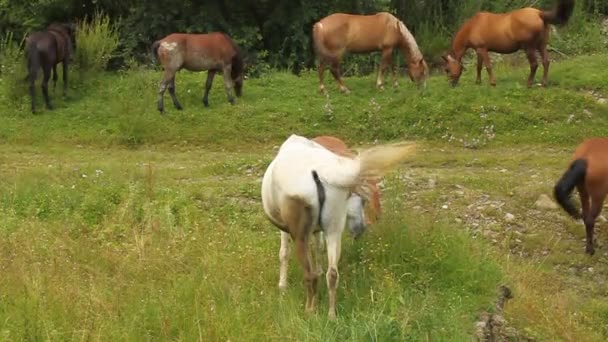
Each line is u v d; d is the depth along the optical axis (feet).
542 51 51.90
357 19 52.70
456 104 49.01
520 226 34.09
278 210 22.93
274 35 64.49
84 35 56.65
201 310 22.57
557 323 25.85
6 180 37.60
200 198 35.83
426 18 67.97
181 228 30.68
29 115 51.47
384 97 51.78
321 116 49.55
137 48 62.90
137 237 28.53
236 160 43.06
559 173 40.52
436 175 39.78
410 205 34.71
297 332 21.63
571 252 32.27
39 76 54.08
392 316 21.91
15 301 22.52
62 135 49.26
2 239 28.17
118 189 34.71
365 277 24.99
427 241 26.78
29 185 35.50
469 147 46.14
